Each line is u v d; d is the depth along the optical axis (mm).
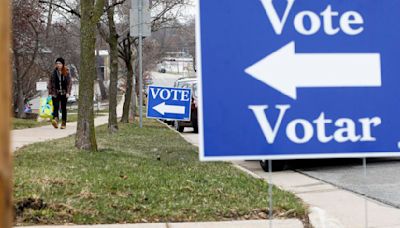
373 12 2977
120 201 5285
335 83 2938
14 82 26125
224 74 2854
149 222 4836
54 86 14914
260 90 2877
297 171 8789
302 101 2910
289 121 2896
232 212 5180
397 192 6699
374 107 2961
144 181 6324
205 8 2855
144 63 40250
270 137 2875
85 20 8750
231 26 2865
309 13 2926
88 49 8883
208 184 6508
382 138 2961
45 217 4730
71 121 21812
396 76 2979
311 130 2908
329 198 6316
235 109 2857
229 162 9320
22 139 11508
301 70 2914
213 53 2852
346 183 7441
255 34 2885
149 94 11492
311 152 2902
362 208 5758
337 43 2941
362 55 2957
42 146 9508
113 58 16156
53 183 5785
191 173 7387
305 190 6910
